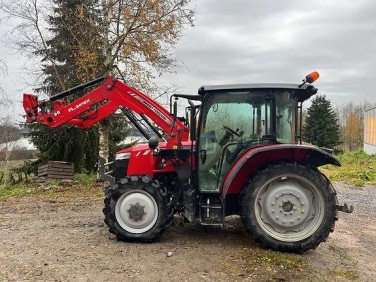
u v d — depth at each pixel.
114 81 6.46
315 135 46.31
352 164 20.86
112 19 12.56
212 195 5.60
